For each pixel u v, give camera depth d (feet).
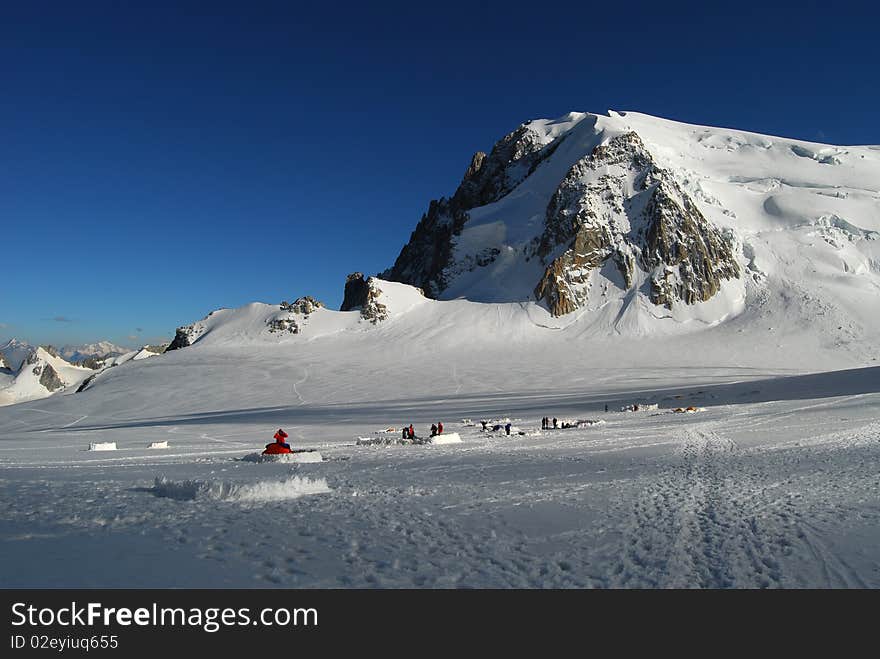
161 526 41.50
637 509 47.83
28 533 38.14
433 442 130.62
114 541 36.55
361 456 103.24
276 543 36.94
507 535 39.34
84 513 45.96
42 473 80.02
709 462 79.00
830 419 138.00
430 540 38.04
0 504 49.42
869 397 174.60
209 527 41.34
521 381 372.38
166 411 344.90
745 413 166.71
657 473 69.56
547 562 33.30
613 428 152.46
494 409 255.29
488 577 30.83
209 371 449.06
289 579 30.07
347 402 331.77
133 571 30.53
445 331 529.45
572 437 130.82
